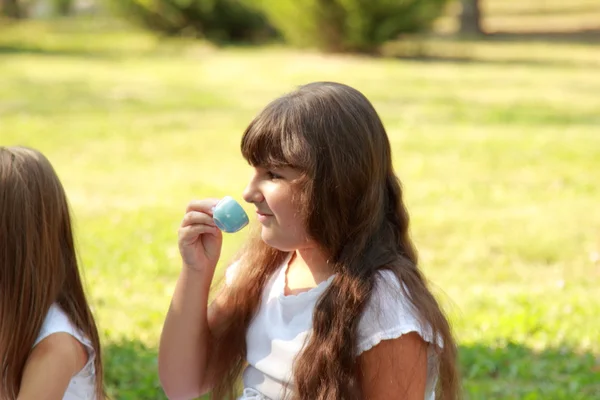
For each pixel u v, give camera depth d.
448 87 18.33
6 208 2.67
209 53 24.09
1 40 25.61
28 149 2.82
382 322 2.31
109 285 6.32
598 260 7.29
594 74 20.89
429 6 22.73
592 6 38.06
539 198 9.51
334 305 2.35
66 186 9.83
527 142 12.63
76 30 29.50
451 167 11.02
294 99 2.41
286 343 2.46
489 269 7.03
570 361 5.02
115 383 4.56
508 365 4.96
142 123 13.96
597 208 9.10
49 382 2.65
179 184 10.12
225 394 2.76
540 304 6.02
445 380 2.45
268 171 2.42
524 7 38.81
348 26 22.62
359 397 2.33
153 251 7.21
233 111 15.30
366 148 2.36
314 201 2.34
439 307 2.40
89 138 12.62
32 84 17.73
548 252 7.50
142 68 20.95
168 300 6.07
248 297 2.67
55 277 2.74
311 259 2.52
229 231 2.52
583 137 13.09
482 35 29.83
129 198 9.36
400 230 2.50
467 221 8.49
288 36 23.97
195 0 26.19
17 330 2.68
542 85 18.91
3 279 2.68
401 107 15.73
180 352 2.65
